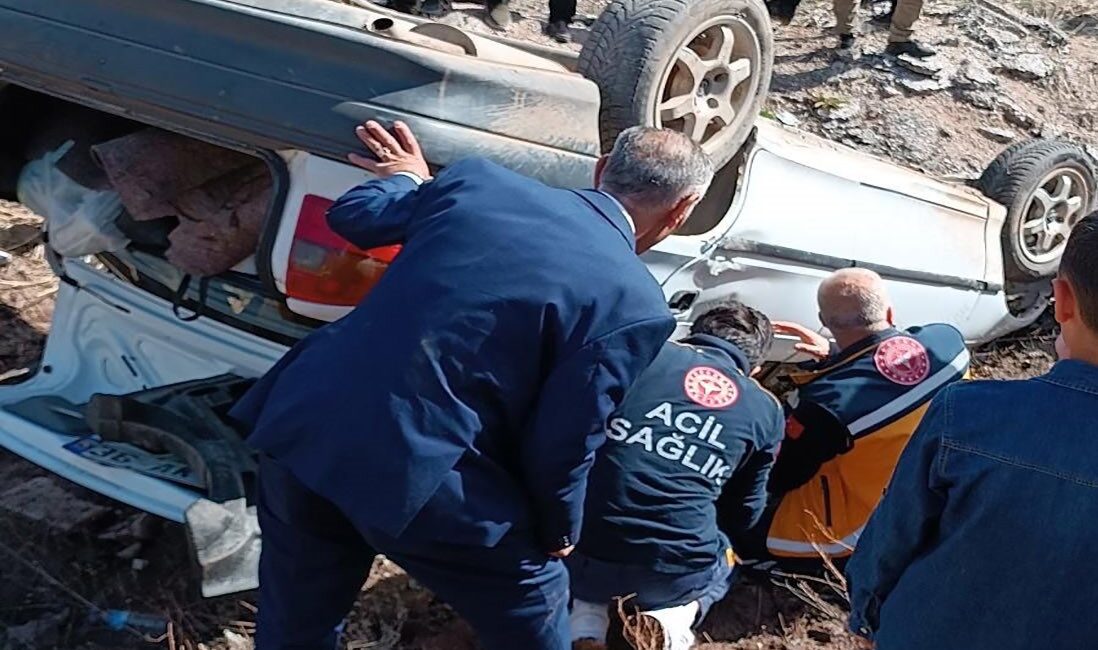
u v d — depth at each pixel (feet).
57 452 10.11
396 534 7.27
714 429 9.89
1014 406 5.97
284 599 8.38
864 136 22.07
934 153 21.98
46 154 10.93
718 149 11.28
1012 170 16.08
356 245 8.45
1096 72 25.23
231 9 9.09
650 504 9.80
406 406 7.27
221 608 10.55
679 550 9.91
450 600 8.12
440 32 10.18
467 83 9.12
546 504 7.70
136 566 10.87
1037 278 16.72
